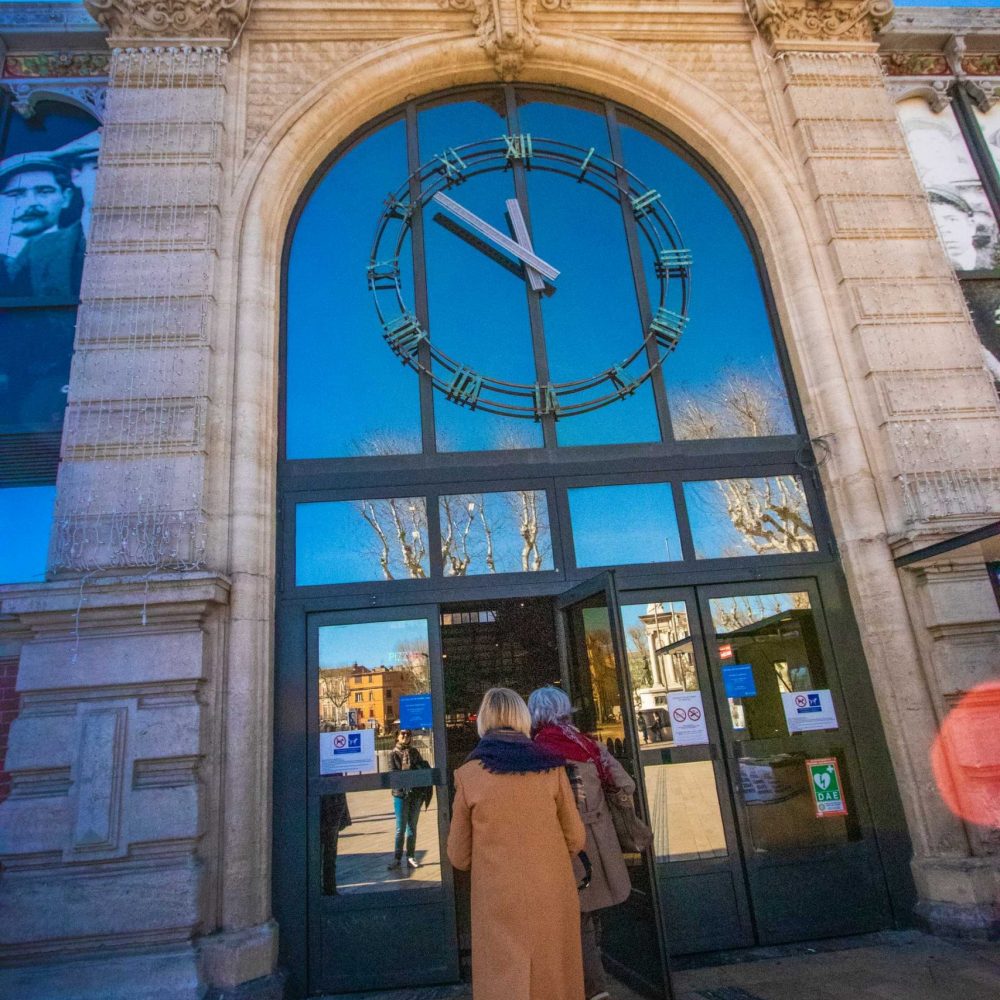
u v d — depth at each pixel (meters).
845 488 5.53
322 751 4.71
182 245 5.36
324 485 5.34
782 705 5.09
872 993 3.77
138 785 4.14
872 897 4.76
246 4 6.21
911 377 5.66
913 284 5.98
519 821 2.84
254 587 4.77
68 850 3.95
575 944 2.79
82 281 5.33
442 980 4.34
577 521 5.47
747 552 5.50
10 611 4.28
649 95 6.80
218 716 4.41
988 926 4.40
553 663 7.73
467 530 5.34
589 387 5.91
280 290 5.89
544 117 6.88
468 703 7.62
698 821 4.78
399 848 4.57
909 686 4.98
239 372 5.25
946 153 7.11
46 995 3.71
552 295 6.19
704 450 5.77
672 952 4.51
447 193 6.45
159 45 6.00
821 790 4.94
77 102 6.45
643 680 5.07
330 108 6.23
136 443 4.81
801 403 5.96
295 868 4.46
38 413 5.59
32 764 4.09
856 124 6.56
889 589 5.19
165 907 3.92
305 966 4.30
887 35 7.26
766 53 6.93
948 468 5.39
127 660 4.31
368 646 4.95
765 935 4.59
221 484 4.90
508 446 5.68
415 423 5.69
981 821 4.70
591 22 6.85
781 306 6.21
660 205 6.60
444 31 6.67
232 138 5.93
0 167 6.29
